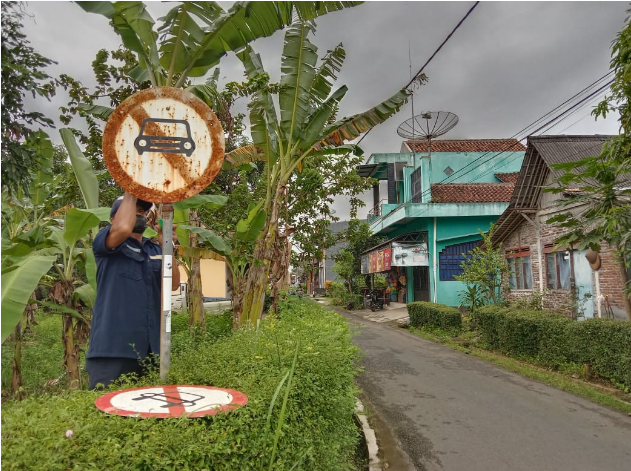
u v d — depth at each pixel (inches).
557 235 491.5
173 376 115.9
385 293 1047.0
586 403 289.3
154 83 186.1
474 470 191.0
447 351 489.1
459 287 804.6
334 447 133.0
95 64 309.7
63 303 187.2
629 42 236.5
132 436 77.7
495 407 280.7
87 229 171.5
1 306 131.9
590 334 342.6
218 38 187.3
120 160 111.6
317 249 578.6
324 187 509.4
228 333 246.4
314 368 138.2
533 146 502.6
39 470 64.6
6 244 194.9
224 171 449.7
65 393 124.3
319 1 203.3
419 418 259.8
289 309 410.6
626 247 299.7
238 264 285.6
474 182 925.2
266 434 91.7
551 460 200.1
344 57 289.6
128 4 160.1
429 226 818.8
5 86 133.3
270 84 263.3
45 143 204.1
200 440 81.3
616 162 271.1
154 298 135.3
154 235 206.2
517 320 434.0
